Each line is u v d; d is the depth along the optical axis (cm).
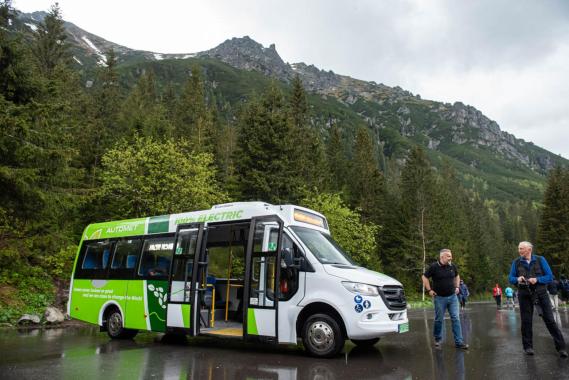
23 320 1391
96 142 3139
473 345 952
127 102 6456
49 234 1650
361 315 785
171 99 8738
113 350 930
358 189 5550
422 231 5244
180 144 2673
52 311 1471
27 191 1355
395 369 712
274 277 869
